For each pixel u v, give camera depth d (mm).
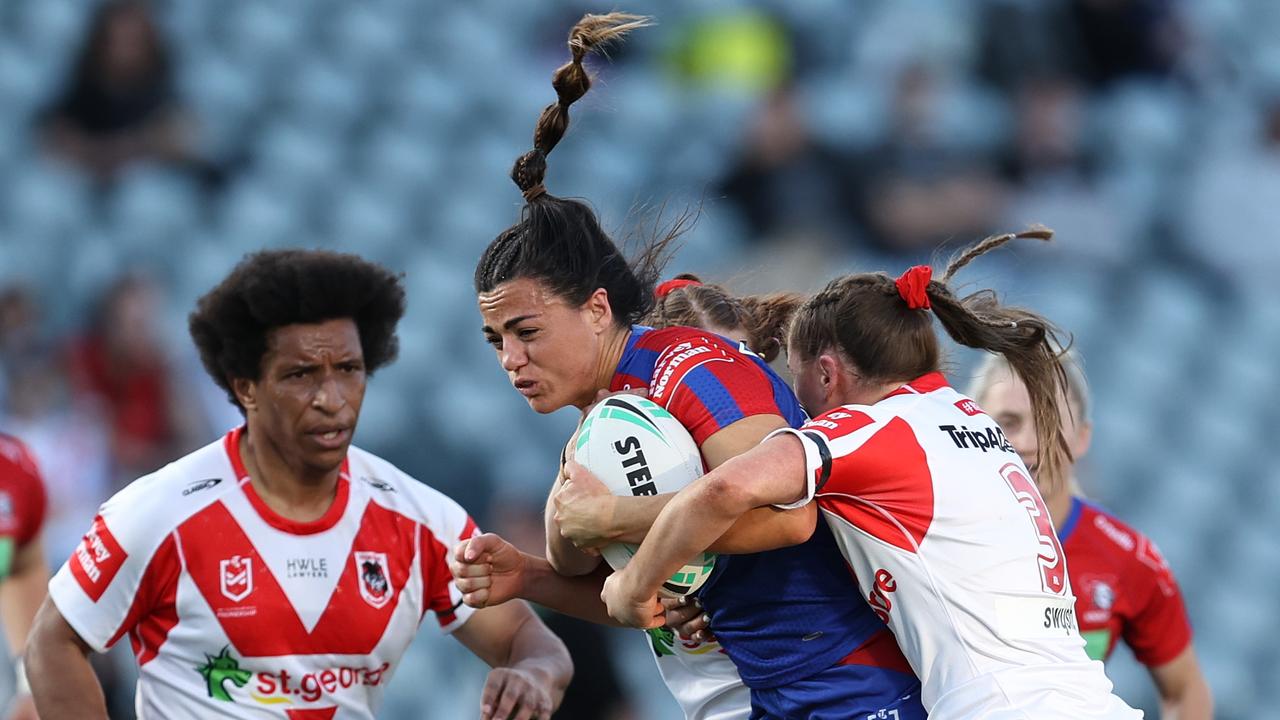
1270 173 42750
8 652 21766
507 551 13195
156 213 39250
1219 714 35062
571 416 35188
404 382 36344
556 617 23094
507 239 12188
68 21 43688
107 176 39969
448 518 13531
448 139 43219
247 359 12320
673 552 11172
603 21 12203
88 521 30297
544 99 44219
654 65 44719
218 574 12469
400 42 45219
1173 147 42969
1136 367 39906
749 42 44438
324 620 12703
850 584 12430
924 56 42594
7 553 17734
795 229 37844
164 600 12516
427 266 39844
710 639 13211
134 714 25031
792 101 39125
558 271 12016
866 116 41469
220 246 39312
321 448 12391
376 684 13141
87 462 30750
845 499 11852
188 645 12516
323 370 12336
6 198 39344
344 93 43750
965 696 11688
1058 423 13531
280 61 44188
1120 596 17703
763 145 38344
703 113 42625
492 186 42062
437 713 30047
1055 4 43406
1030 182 41375
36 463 18203
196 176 40469
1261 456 39188
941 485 11891
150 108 40250
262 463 12688
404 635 13242
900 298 12688
